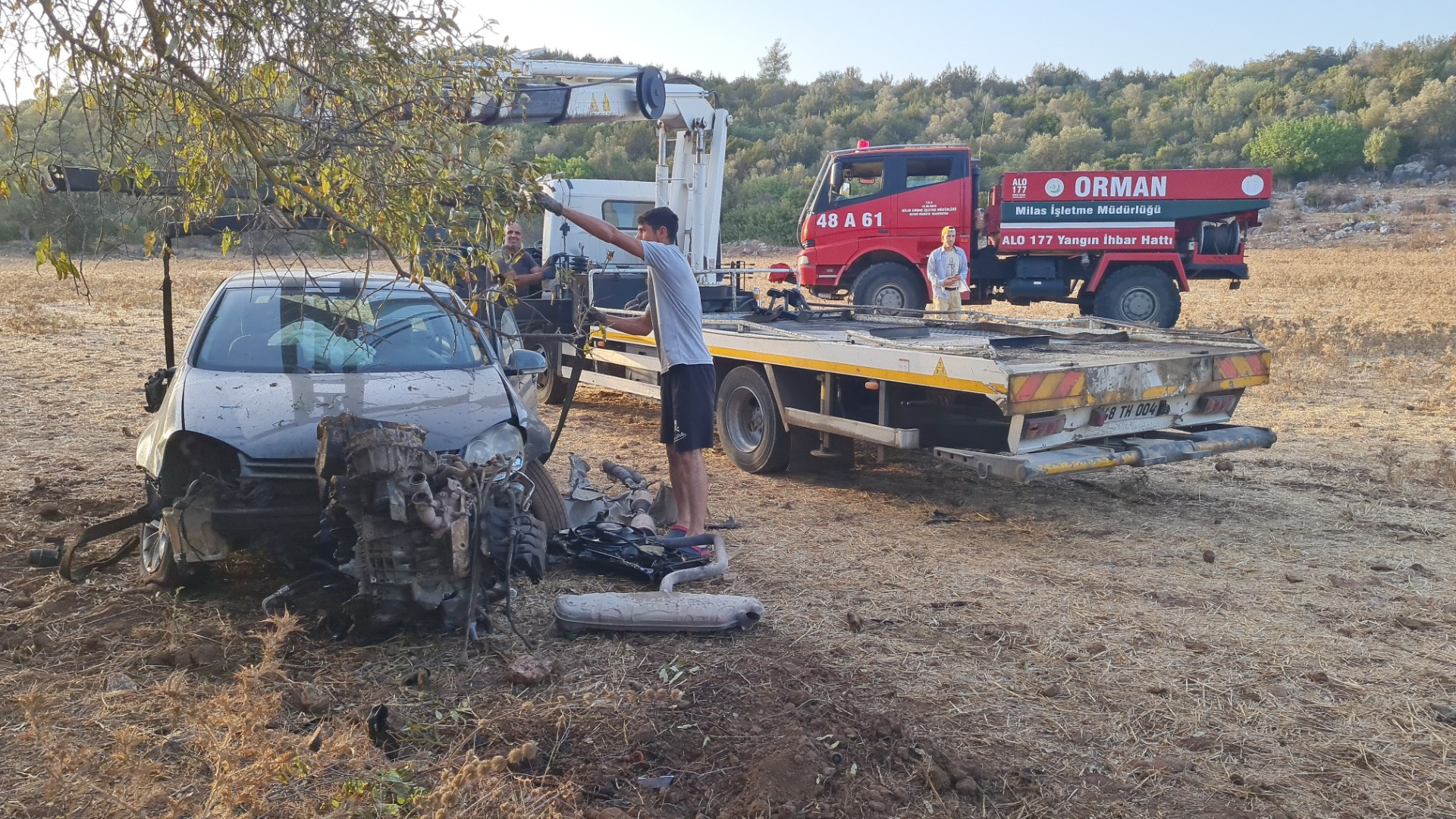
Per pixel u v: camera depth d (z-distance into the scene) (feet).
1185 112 319.06
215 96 11.21
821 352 24.36
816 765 11.49
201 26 11.59
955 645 15.33
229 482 15.31
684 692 13.33
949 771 11.52
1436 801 11.26
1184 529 21.98
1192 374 22.86
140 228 12.68
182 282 89.40
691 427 20.15
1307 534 21.59
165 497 15.66
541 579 14.90
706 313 35.35
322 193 12.24
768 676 13.89
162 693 11.93
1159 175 54.95
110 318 63.57
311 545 15.35
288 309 19.26
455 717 12.43
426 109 12.27
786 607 16.83
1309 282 97.91
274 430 15.39
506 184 12.31
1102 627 16.10
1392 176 245.45
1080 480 26.61
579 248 40.45
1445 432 31.83
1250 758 12.13
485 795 10.61
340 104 11.91
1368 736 12.68
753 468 27.17
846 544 20.59
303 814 10.03
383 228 11.91
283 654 14.06
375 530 13.52
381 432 13.35
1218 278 57.77
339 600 15.60
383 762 11.39
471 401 16.90
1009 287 57.47
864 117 311.88
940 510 23.66
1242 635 15.81
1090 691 13.79
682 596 15.61
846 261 57.62
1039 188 55.31
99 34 11.19
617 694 13.23
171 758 11.34
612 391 36.94
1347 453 29.09
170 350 19.45
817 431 26.76
